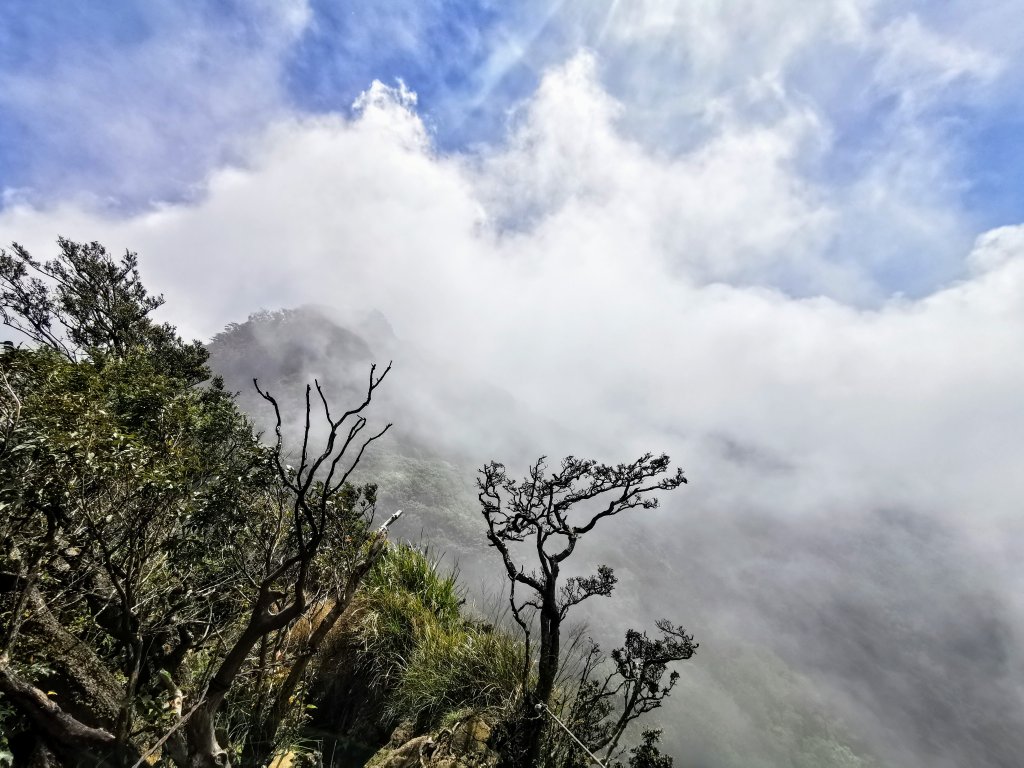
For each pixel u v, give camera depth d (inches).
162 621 104.3
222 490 112.4
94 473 84.6
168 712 98.0
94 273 306.7
